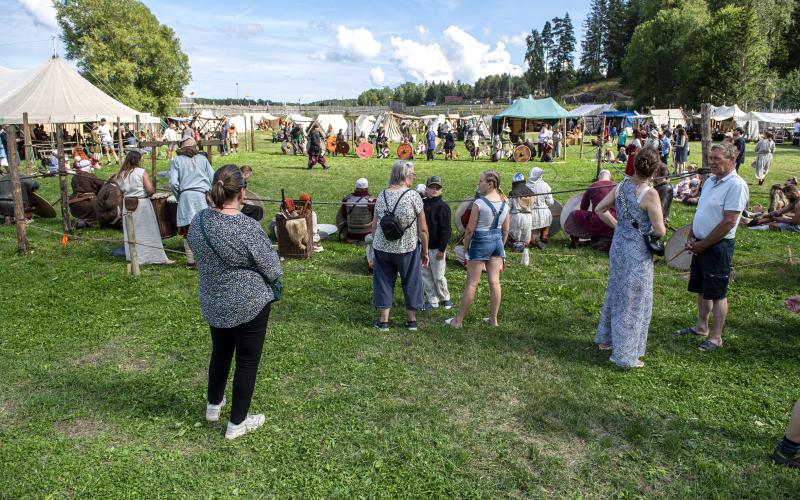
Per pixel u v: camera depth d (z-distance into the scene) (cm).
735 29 6300
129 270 793
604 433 400
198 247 357
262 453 369
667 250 826
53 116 2202
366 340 559
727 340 563
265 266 364
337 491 332
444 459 364
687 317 632
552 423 410
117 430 396
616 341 502
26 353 521
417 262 576
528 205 922
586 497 332
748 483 344
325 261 866
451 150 2911
